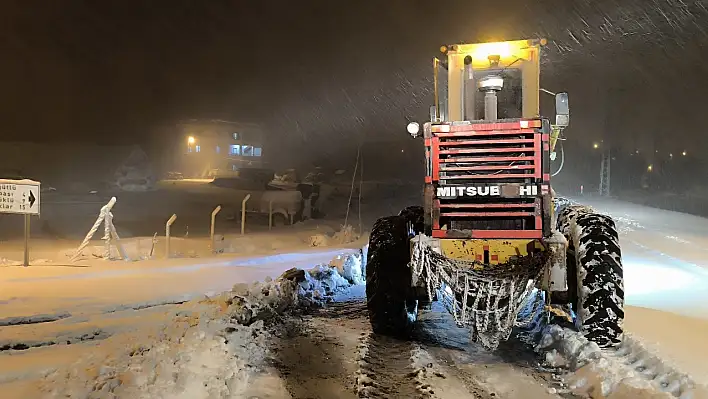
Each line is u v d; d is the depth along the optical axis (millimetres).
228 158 66000
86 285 10367
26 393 4977
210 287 10242
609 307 6301
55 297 9203
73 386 5020
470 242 6621
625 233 19531
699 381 5301
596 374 5625
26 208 12789
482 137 6695
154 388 5023
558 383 5840
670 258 13875
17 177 32938
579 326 6496
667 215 26969
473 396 5500
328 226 26516
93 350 6188
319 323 8078
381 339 7254
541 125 6578
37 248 18000
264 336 7184
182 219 27172
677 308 8484
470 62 7562
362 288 10953
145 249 16859
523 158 6617
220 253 16531
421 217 8219
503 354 6773
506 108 7676
